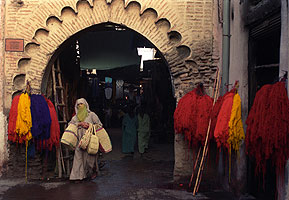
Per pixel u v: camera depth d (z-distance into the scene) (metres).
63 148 6.70
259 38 4.49
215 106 4.89
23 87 5.91
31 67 5.90
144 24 5.80
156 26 5.79
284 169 3.36
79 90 9.96
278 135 3.25
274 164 3.86
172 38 5.81
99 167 7.14
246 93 4.66
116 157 8.66
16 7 5.84
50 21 5.88
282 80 3.38
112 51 11.58
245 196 4.58
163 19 5.77
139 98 26.02
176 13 5.71
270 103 3.37
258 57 4.61
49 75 6.42
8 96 5.82
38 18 5.83
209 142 5.39
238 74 4.79
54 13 5.80
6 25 5.83
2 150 5.79
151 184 5.61
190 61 5.74
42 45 5.89
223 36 5.31
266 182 4.16
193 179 5.63
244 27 4.69
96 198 4.71
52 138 5.72
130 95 27.14
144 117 8.96
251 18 4.45
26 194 4.90
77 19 5.85
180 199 4.64
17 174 5.86
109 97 21.02
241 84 4.67
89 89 18.25
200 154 5.65
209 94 5.69
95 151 5.77
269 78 4.26
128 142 9.16
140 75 16.38
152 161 8.09
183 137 5.68
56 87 6.39
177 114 5.32
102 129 6.05
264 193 4.21
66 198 4.70
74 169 5.66
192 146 5.64
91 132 5.80
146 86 16.28
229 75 5.27
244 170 4.65
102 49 11.56
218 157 5.56
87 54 11.61
